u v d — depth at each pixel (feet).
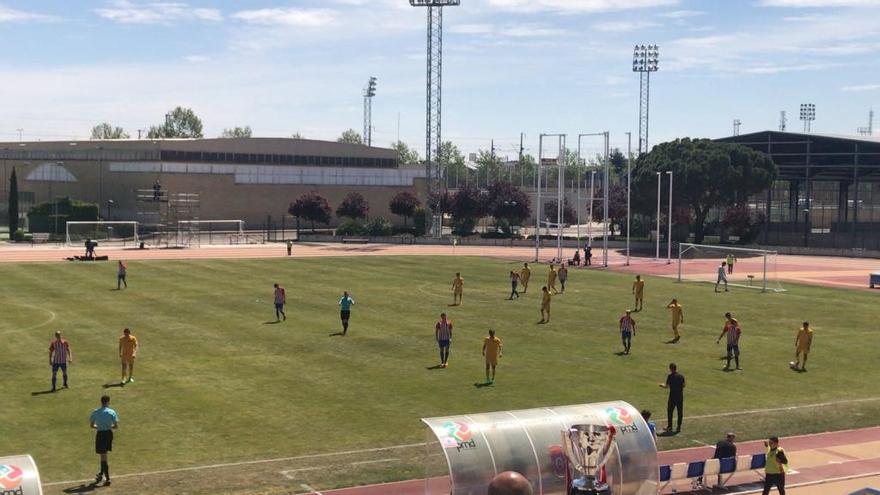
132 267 258.37
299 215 444.96
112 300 192.95
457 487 67.26
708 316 188.14
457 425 69.97
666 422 107.34
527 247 401.49
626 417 74.84
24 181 509.35
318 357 139.85
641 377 130.82
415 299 203.92
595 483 66.23
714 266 309.63
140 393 116.26
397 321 173.47
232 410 109.60
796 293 231.50
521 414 73.00
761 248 396.37
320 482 84.23
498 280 245.65
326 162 547.08
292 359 138.00
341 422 105.40
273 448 95.20
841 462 92.89
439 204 451.53
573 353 147.13
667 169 394.11
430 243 410.72
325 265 276.41
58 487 81.97
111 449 87.61
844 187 453.58
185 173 473.67
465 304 197.77
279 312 177.88
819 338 165.58
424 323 171.73
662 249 386.32
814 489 84.53
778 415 111.45
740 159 390.83
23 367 128.57
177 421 104.53
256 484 83.46
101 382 121.29
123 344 121.29
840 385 129.49
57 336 117.29
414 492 81.61
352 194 468.75
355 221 467.11
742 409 114.52
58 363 116.78
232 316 175.52
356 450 94.84
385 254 329.52
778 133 415.44
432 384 124.06
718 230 446.60
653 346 154.51
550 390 121.80
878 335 170.09
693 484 87.10
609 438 66.23
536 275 261.85
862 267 318.86
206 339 151.94
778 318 187.93
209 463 89.97
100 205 491.31
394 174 546.67
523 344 153.99
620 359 143.23
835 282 262.67
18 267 254.06
